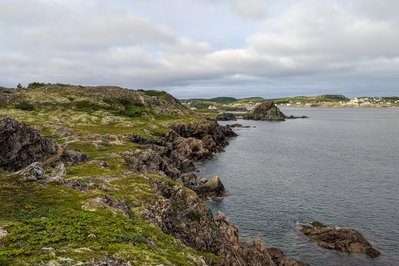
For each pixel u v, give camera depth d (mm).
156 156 79312
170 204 39531
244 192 80562
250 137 189750
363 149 146125
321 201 72438
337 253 49375
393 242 52156
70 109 155000
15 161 53750
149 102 192375
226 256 37375
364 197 74875
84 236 22703
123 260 20250
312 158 125188
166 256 23531
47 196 30531
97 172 49719
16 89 177625
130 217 31766
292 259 46062
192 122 161500
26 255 18594
